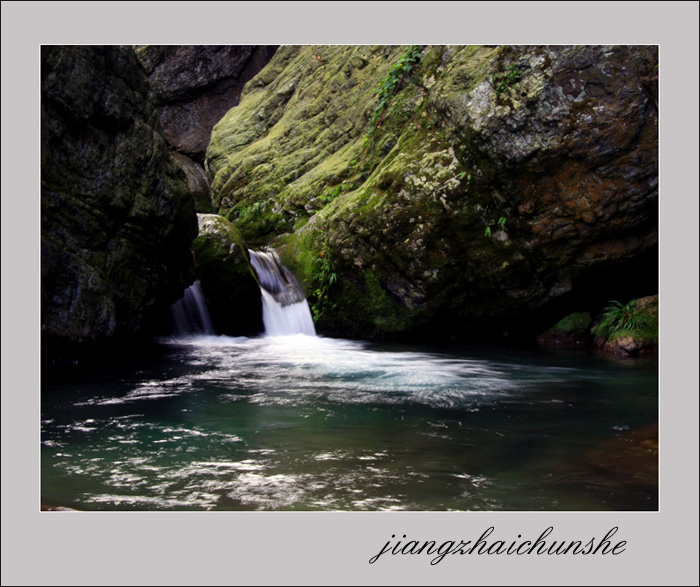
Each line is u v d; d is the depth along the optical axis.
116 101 7.20
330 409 5.49
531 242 9.17
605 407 5.59
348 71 13.96
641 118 8.03
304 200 12.45
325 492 3.59
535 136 8.50
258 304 10.70
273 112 16.08
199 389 6.31
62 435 4.69
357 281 10.68
